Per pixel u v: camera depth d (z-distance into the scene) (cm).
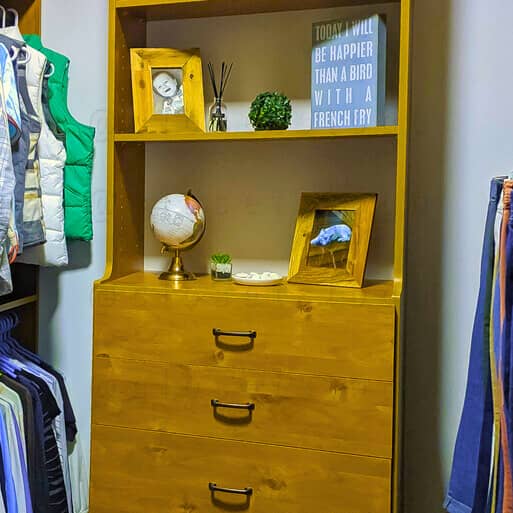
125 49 191
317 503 168
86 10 212
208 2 186
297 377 168
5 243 157
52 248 196
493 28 185
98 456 183
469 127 188
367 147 193
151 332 177
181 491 178
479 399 167
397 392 163
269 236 202
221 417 174
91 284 219
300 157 199
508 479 148
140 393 179
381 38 173
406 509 198
